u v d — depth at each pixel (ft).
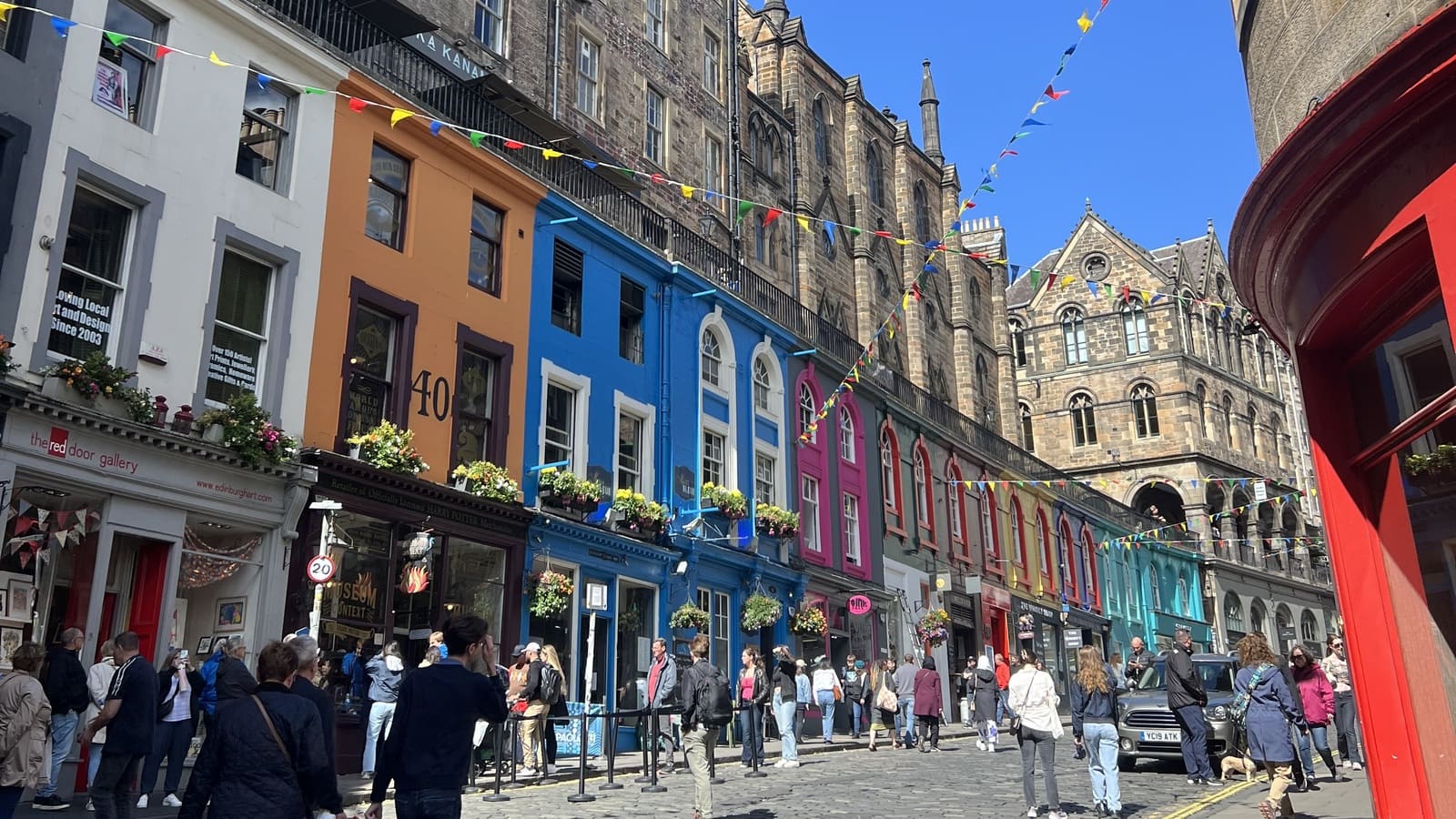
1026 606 132.46
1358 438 29.99
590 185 79.36
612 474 73.72
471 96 67.62
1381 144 23.93
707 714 35.06
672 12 103.14
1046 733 37.14
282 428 51.37
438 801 19.75
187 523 46.88
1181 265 197.26
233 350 50.39
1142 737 53.26
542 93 83.35
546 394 69.31
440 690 20.44
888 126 146.51
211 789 18.37
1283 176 26.76
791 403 96.73
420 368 59.98
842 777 51.03
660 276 81.92
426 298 61.05
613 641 69.51
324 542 49.44
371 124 59.41
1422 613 27.02
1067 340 201.26
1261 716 34.73
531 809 38.78
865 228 132.87
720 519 81.76
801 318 101.96
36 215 42.57
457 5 75.87
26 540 40.47
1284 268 29.55
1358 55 26.11
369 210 59.11
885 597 103.04
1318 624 211.41
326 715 23.30
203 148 49.83
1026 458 146.10
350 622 52.54
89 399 42.37
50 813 34.81
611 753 45.70
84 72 45.29
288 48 54.49
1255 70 32.14
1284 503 207.21
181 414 45.91
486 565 61.46
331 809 18.76
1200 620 180.65
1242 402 202.49
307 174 54.95
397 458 54.90
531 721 50.31
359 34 61.98
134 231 46.62
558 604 62.80
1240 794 44.11
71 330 43.68
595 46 91.56
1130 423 191.72
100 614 42.24
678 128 101.19
